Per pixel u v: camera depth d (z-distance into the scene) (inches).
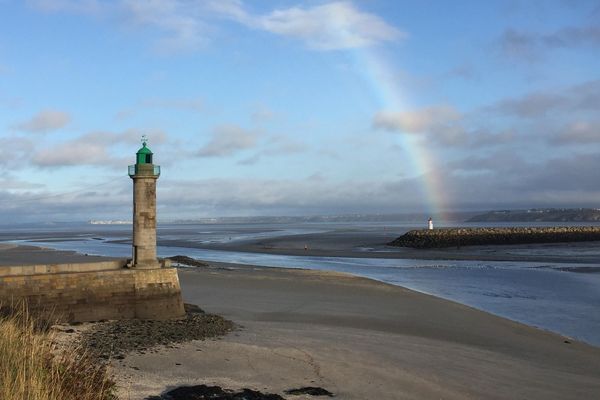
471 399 474.6
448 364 593.3
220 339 651.5
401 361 589.3
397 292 1188.5
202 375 492.4
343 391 469.1
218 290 1170.6
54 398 289.0
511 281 1448.1
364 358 589.9
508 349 702.5
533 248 3058.6
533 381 546.9
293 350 605.6
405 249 2970.0
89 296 778.2
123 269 824.9
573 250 2837.1
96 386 354.3
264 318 875.4
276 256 2402.8
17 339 380.2
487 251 2775.6
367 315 921.5
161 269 836.0
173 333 673.0
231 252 2679.6
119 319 789.2
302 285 1268.5
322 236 4616.1
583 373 594.6
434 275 1605.6
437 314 941.2
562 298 1160.2
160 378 472.1
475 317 919.0
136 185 846.5
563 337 786.8
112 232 7347.4
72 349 480.1
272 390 459.8
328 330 770.8
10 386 288.4
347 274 1512.1
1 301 695.7
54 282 756.0
